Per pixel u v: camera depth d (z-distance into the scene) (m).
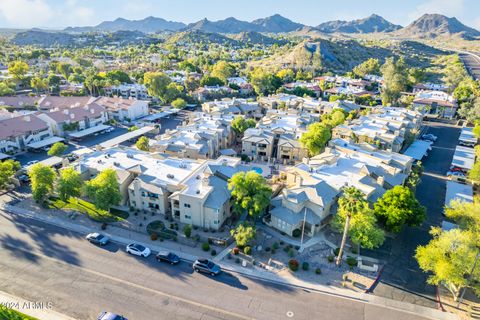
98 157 83.69
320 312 46.47
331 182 71.06
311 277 53.16
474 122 141.38
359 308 47.31
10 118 114.06
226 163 79.12
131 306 46.69
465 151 110.12
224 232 64.69
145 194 70.19
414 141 119.38
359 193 51.78
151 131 131.12
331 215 66.00
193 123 117.31
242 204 61.50
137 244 58.91
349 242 62.16
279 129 113.25
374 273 54.28
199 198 63.41
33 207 72.25
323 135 96.94
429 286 51.81
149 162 80.62
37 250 58.19
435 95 176.88
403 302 48.56
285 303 47.91
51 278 51.62
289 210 64.44
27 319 42.00
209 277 52.88
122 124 144.38
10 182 81.00
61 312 45.34
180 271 54.06
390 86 175.75
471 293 50.59
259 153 106.69
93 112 136.62
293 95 178.25
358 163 80.62
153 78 177.25
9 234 62.44
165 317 45.03
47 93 193.75
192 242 61.62
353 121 123.50
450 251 48.53
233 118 127.62
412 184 75.69
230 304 47.47
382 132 109.62
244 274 53.72
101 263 55.44
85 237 62.28
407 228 67.19
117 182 69.19
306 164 80.69
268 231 65.25
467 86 180.75
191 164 80.19
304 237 63.47
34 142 113.31
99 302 47.25
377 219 61.78
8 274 52.16
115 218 68.62
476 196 82.44
